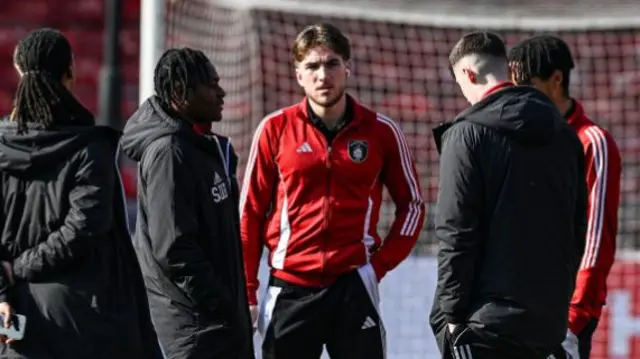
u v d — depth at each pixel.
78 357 16.02
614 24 32.31
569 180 16.41
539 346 16.20
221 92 16.95
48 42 16.11
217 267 16.62
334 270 18.48
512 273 15.92
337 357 18.83
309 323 18.61
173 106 16.64
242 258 17.34
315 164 18.47
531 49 18.45
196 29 31.45
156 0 28.20
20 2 64.94
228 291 16.41
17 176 16.06
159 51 28.25
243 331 16.95
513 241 15.95
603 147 18.31
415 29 36.34
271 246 18.92
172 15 29.97
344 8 33.12
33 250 15.96
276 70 34.62
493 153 15.91
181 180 16.11
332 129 18.69
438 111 35.56
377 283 18.73
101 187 15.92
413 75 36.16
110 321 16.16
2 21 64.69
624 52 36.06
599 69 36.19
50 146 15.91
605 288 18.70
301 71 18.41
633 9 33.66
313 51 18.17
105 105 42.84
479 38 16.62
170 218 16.02
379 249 18.89
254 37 34.53
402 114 35.69
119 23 42.91
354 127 18.64
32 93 15.96
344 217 18.53
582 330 18.33
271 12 34.97
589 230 18.34
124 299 16.38
